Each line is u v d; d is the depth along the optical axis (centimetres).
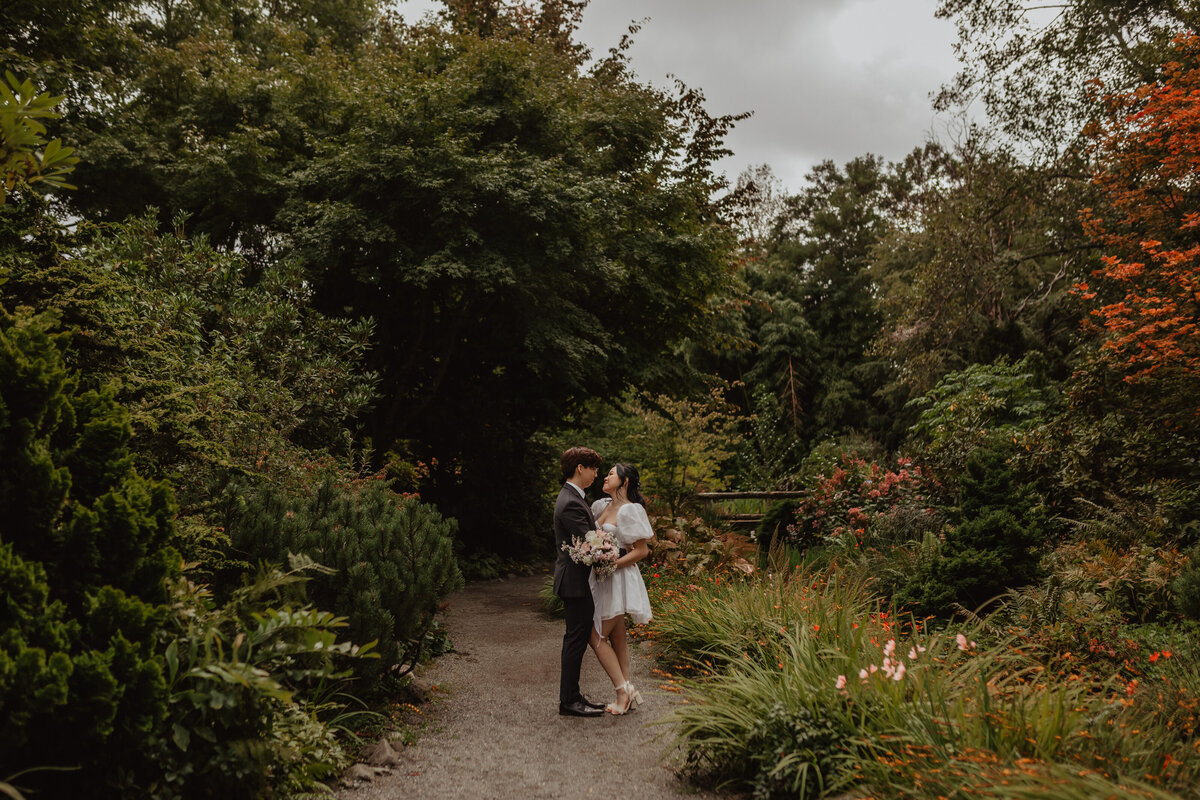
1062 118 1287
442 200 915
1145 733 303
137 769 252
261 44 1463
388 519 454
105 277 376
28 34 1119
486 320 1154
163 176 1054
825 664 392
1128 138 939
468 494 1197
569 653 443
